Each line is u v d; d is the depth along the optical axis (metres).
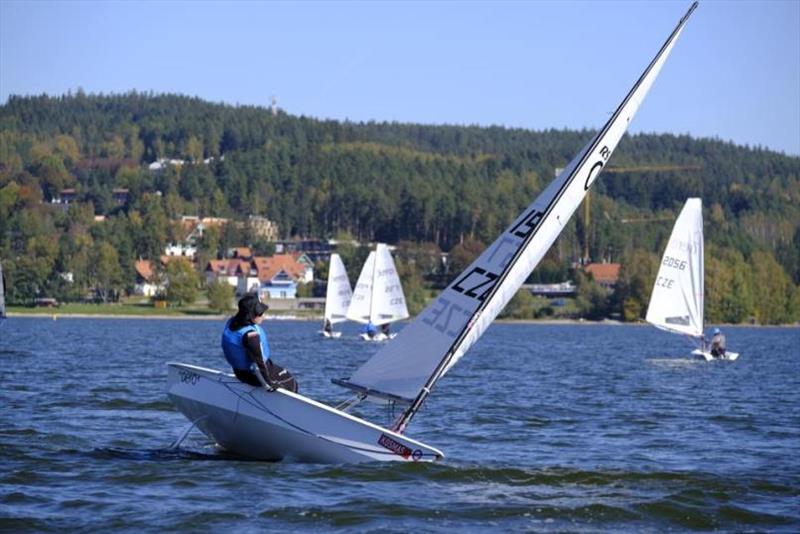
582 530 16.77
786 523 17.36
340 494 18.67
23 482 19.42
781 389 46.28
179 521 16.72
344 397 37.34
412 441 21.22
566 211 22.66
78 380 42.84
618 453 24.72
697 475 21.30
